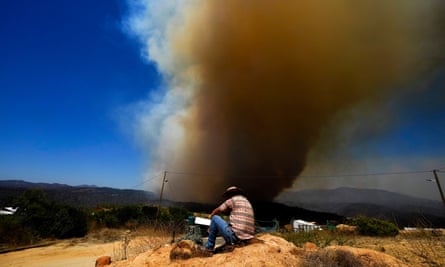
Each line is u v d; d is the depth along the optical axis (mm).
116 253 7262
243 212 3463
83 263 11055
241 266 2840
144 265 3361
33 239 17891
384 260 3434
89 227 23078
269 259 2994
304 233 9734
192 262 3100
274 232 12891
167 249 3773
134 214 26516
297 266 2988
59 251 14445
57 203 21609
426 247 5102
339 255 3334
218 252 3463
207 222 9477
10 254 13820
